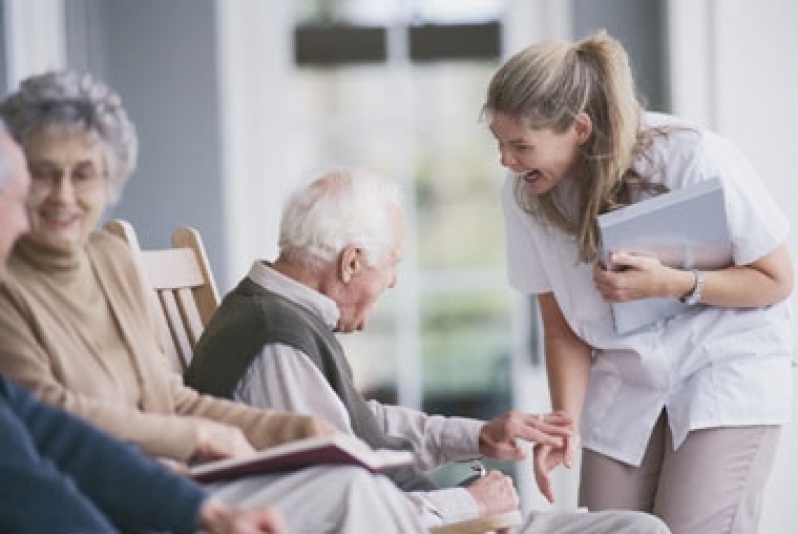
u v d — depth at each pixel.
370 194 4.23
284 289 4.21
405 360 8.61
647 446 4.97
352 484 3.46
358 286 4.24
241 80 8.50
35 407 3.31
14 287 3.59
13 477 3.12
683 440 4.84
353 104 8.62
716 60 7.78
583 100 4.64
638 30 8.16
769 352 4.85
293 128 8.59
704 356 4.83
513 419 4.61
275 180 8.55
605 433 4.99
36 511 3.11
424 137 8.64
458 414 8.59
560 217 4.87
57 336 3.61
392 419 4.63
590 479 5.04
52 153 3.55
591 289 4.92
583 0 8.22
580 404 5.00
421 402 8.59
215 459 3.59
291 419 3.80
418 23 8.62
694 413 4.79
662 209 4.64
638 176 4.77
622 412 4.97
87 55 8.17
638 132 4.75
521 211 5.00
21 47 7.57
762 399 4.82
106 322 3.73
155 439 3.54
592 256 4.82
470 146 8.64
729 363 4.83
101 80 8.26
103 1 8.27
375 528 3.45
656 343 4.84
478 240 8.66
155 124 8.31
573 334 5.07
